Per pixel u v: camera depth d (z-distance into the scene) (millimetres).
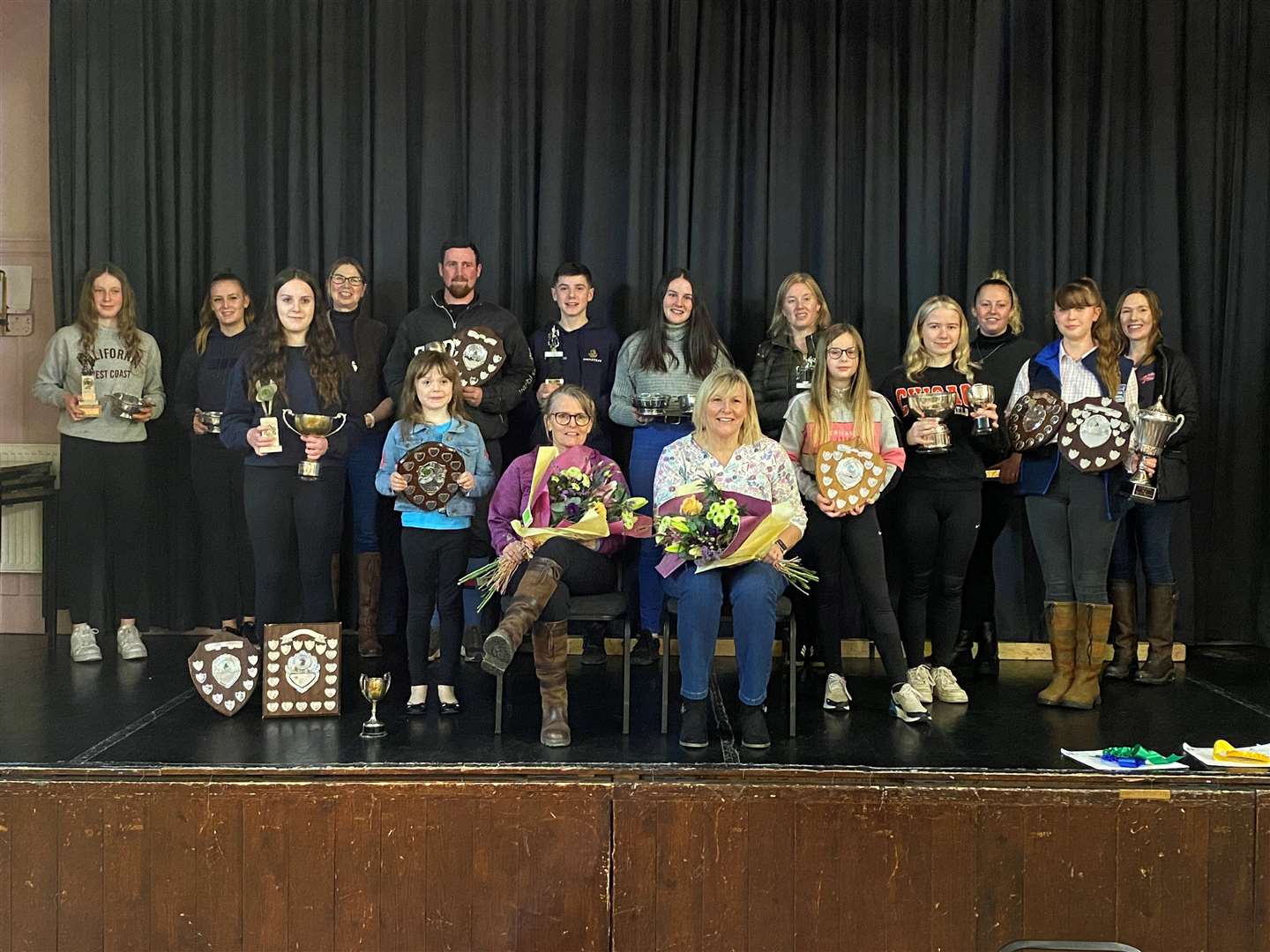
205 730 3311
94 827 2898
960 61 4574
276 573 3707
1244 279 4645
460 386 3637
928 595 4066
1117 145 4613
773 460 3391
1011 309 4035
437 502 3424
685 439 3453
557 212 4621
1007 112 4594
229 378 3896
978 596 4137
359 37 4613
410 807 2928
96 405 4117
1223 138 4609
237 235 4637
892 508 3865
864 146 4602
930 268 4605
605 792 2938
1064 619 3688
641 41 4562
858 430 3537
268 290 4652
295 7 4586
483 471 3617
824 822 2926
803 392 3713
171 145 4617
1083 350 3682
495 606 4258
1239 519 4668
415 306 4672
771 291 4648
